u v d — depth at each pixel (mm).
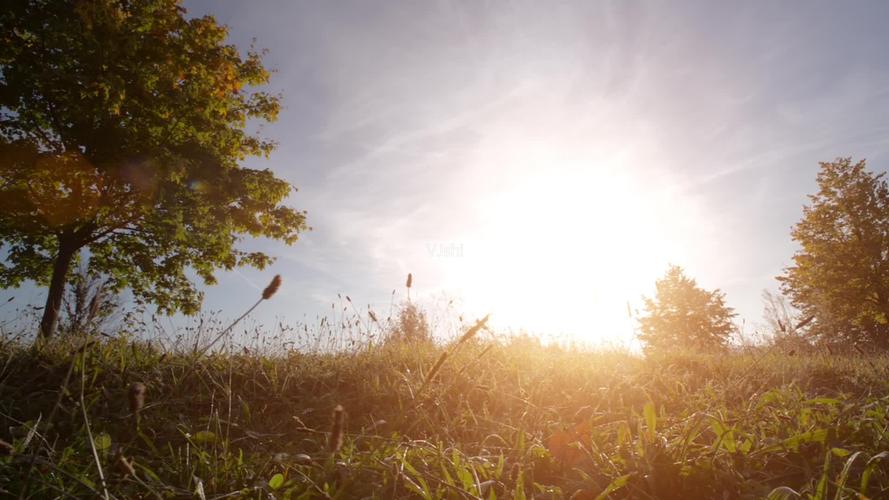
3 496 2074
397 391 4250
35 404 3467
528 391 4539
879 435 2830
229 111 15906
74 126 12336
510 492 2576
